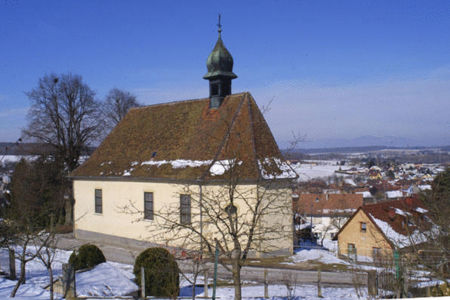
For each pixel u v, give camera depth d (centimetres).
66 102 4231
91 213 3350
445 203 1855
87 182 3381
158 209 2856
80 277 1745
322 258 2683
